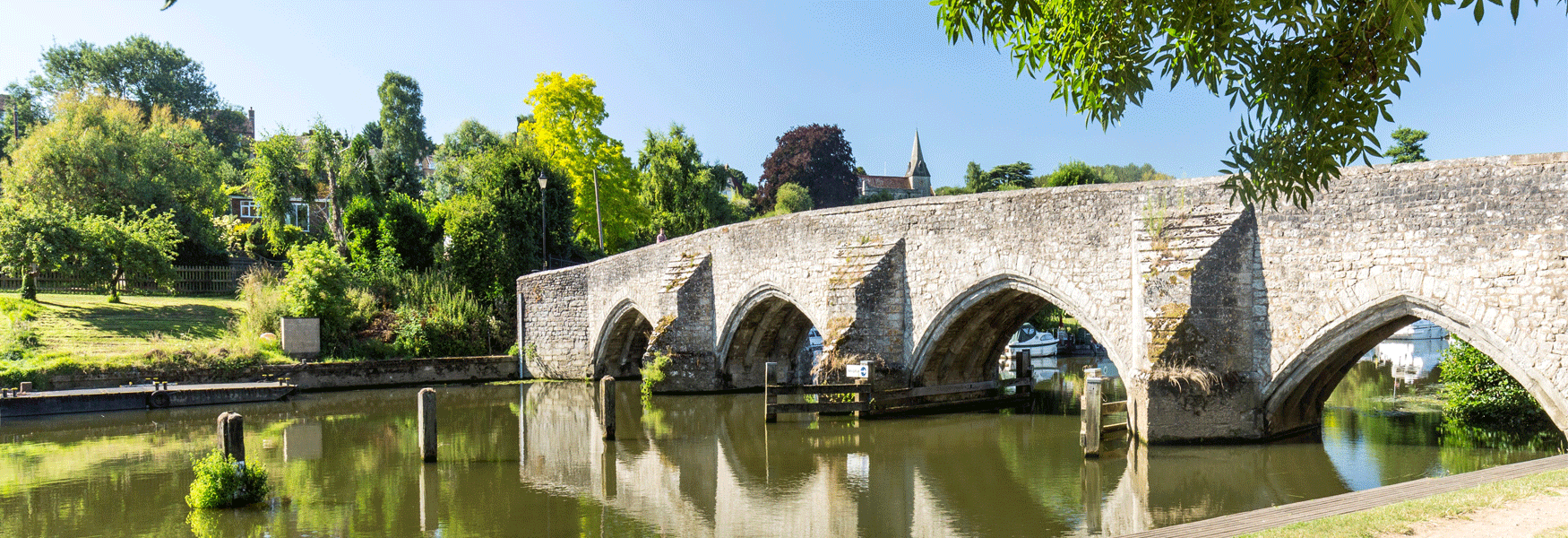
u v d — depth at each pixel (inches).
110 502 518.6
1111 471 564.7
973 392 896.3
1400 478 509.0
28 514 491.8
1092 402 600.7
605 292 1213.1
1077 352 1667.1
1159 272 609.6
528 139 1791.3
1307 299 572.4
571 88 1863.9
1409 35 210.1
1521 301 477.7
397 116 2630.4
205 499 502.0
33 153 1496.1
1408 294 524.1
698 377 1043.9
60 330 1081.4
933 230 799.1
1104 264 671.1
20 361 965.2
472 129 2380.7
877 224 844.6
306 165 1643.7
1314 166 239.1
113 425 828.0
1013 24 275.7
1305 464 546.6
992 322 863.7
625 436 752.3
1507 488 327.0
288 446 713.6
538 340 1290.6
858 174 3890.3
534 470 613.6
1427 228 517.7
